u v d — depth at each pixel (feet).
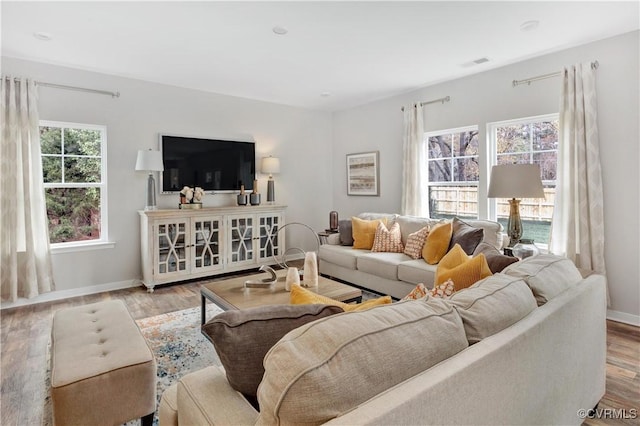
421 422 2.57
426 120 15.40
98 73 13.24
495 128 13.33
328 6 8.52
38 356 8.32
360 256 12.96
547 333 4.18
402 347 2.83
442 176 15.29
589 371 5.57
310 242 19.70
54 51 11.20
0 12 8.73
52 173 12.72
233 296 8.55
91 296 12.84
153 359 5.57
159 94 14.64
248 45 10.81
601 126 10.50
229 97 16.58
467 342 3.40
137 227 14.21
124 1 8.25
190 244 14.34
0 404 6.44
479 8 8.66
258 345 3.32
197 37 10.21
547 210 12.14
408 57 11.93
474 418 3.06
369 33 10.02
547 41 10.63
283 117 18.42
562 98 11.03
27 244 11.66
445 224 11.43
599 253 10.45
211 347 8.64
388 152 17.20
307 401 2.37
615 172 10.31
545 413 4.27
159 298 12.61
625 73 10.05
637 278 10.05
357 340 2.69
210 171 15.93
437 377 2.77
